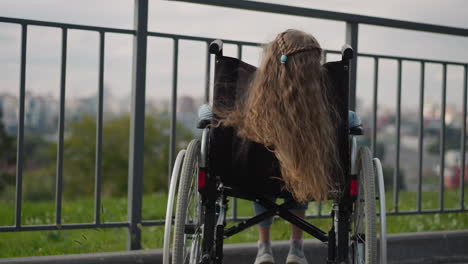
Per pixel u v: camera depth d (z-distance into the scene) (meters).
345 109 2.39
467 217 4.90
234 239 4.38
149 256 3.16
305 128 2.35
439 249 3.70
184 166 2.36
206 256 2.32
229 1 3.41
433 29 3.91
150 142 13.63
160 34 3.40
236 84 2.39
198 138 2.52
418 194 3.99
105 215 5.32
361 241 2.46
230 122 2.37
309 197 2.43
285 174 2.36
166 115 13.89
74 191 14.16
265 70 2.40
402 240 3.62
